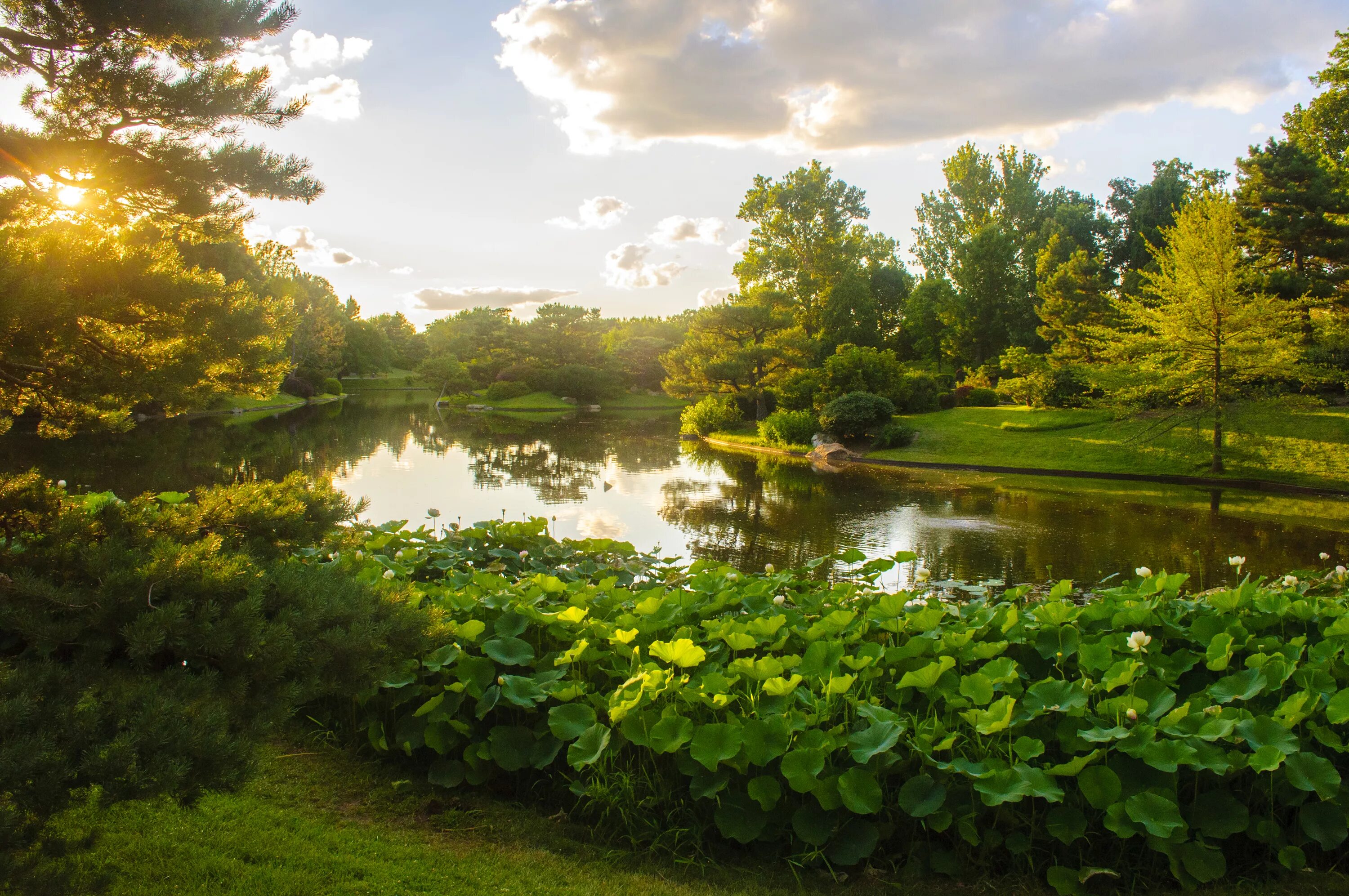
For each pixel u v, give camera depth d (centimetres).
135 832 293
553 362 6662
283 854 285
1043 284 3569
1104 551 1159
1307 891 278
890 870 294
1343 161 2553
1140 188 4616
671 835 310
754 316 3709
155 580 253
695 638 405
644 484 1958
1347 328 2227
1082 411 2847
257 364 370
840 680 321
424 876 278
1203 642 381
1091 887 281
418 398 7131
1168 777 289
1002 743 319
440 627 311
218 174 408
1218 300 1959
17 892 202
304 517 381
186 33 397
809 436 3014
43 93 410
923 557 1111
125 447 958
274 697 249
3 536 292
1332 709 301
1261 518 1438
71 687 222
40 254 275
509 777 357
